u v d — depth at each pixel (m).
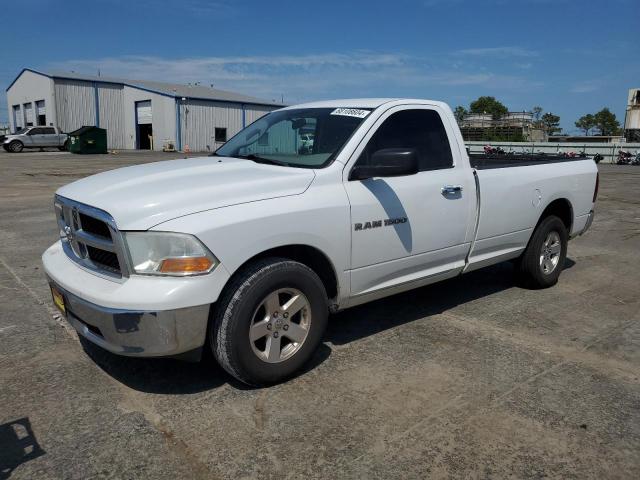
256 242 3.34
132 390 3.55
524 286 5.93
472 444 3.01
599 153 43.84
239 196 3.42
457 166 4.69
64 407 3.34
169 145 45.88
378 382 3.70
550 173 5.70
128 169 4.14
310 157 4.07
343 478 2.72
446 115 4.76
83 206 3.44
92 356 4.04
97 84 49.28
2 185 16.06
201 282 3.14
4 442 2.98
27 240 8.09
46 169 22.38
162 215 3.15
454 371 3.88
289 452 2.91
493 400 3.49
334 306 4.01
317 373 3.82
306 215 3.58
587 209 6.35
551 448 2.99
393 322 4.84
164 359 4.00
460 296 5.64
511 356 4.16
